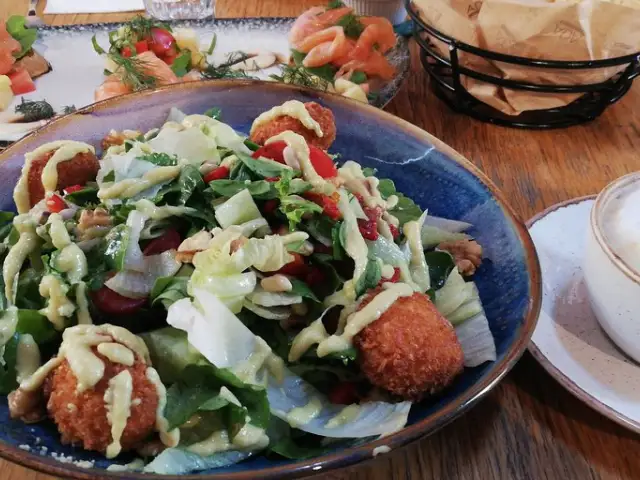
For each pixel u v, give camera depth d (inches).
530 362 9.7
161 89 12.4
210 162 10.6
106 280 9.0
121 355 7.5
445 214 11.1
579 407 9.1
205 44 18.3
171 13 19.9
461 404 7.3
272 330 9.0
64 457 7.2
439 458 8.4
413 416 8.1
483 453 8.5
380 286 8.9
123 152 10.8
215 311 8.1
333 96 12.5
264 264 8.8
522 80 14.6
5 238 10.1
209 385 8.0
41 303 9.3
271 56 17.8
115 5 20.6
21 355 8.2
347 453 6.7
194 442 7.6
